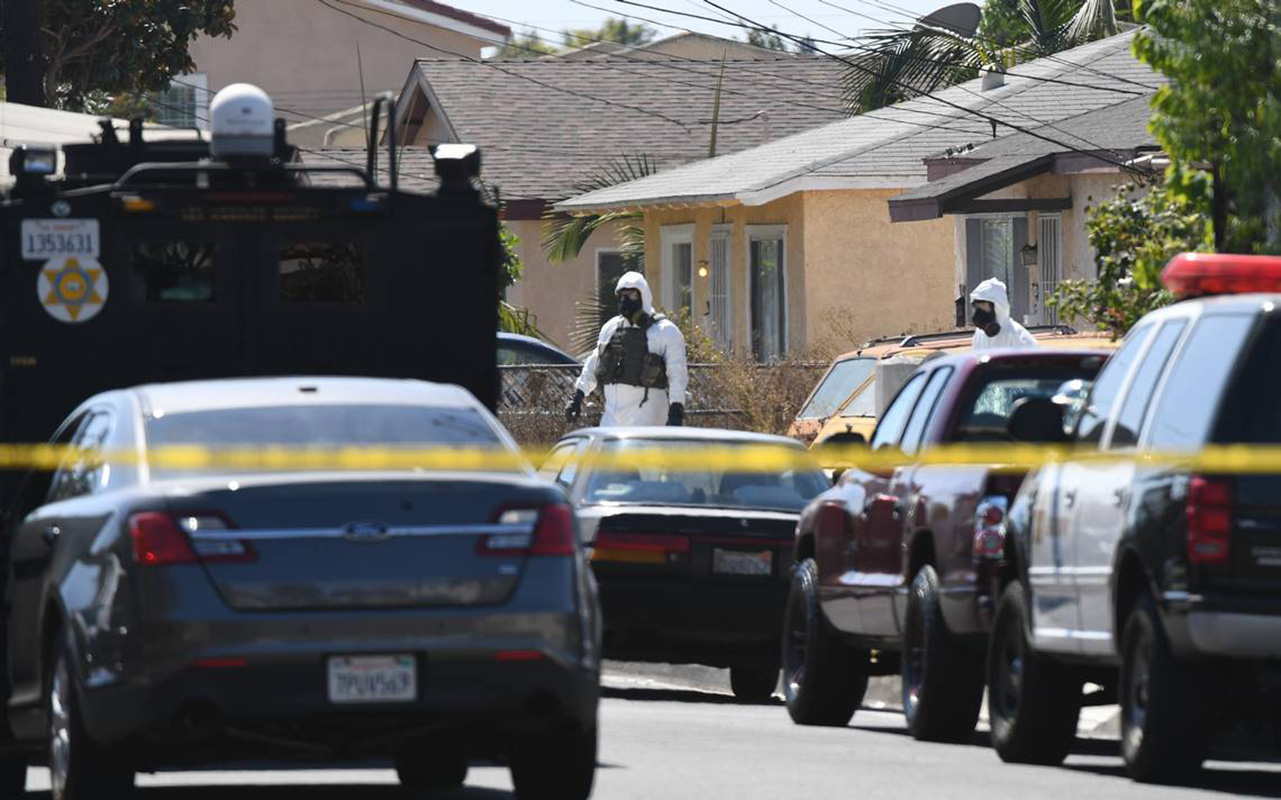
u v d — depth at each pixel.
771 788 35.84
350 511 30.61
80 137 60.53
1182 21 57.41
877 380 71.25
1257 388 34.16
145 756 30.97
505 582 30.94
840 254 117.00
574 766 32.94
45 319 44.25
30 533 34.69
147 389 34.41
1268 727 44.62
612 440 57.69
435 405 34.09
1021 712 39.56
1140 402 36.88
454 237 45.38
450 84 168.62
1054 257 100.50
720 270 128.75
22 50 110.12
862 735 46.56
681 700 59.19
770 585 55.06
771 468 57.56
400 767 38.16
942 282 117.69
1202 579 33.88
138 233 44.25
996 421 44.75
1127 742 36.28
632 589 54.59
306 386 34.41
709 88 172.38
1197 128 57.84
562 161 160.75
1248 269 37.81
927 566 44.25
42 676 33.56
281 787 37.91
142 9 138.00
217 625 29.95
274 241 44.66
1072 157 94.12
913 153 116.56
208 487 30.58
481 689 30.69
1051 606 38.59
